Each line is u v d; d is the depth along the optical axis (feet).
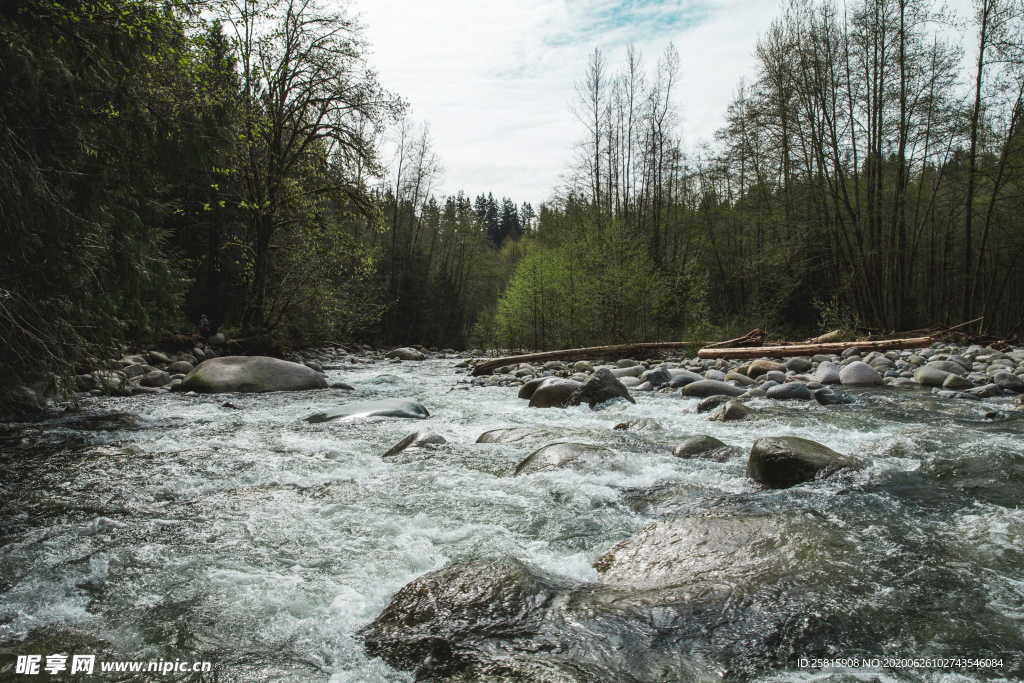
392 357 78.69
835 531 10.77
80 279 21.42
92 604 8.89
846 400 28.17
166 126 23.27
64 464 17.33
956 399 28.68
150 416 26.32
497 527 12.10
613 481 15.15
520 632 7.69
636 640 7.43
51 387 22.88
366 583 9.57
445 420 25.88
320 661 7.36
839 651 7.24
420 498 13.92
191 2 21.85
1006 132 57.11
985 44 55.06
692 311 66.69
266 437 21.63
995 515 11.92
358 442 20.77
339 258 65.67
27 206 18.37
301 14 57.00
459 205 152.97
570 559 10.57
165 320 41.34
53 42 19.49
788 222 73.31
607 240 63.72
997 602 8.42
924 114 61.57
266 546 11.10
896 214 64.54
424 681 6.86
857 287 68.03
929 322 71.87
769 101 72.43
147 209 26.43
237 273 67.62
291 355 66.49
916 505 12.82
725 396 27.99
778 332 70.79
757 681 6.67
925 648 7.31
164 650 7.61
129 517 12.70
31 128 19.15
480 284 166.20
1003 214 62.28
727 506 13.03
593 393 29.37
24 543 11.23
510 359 53.57
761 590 8.49
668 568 9.57
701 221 89.71
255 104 52.85
